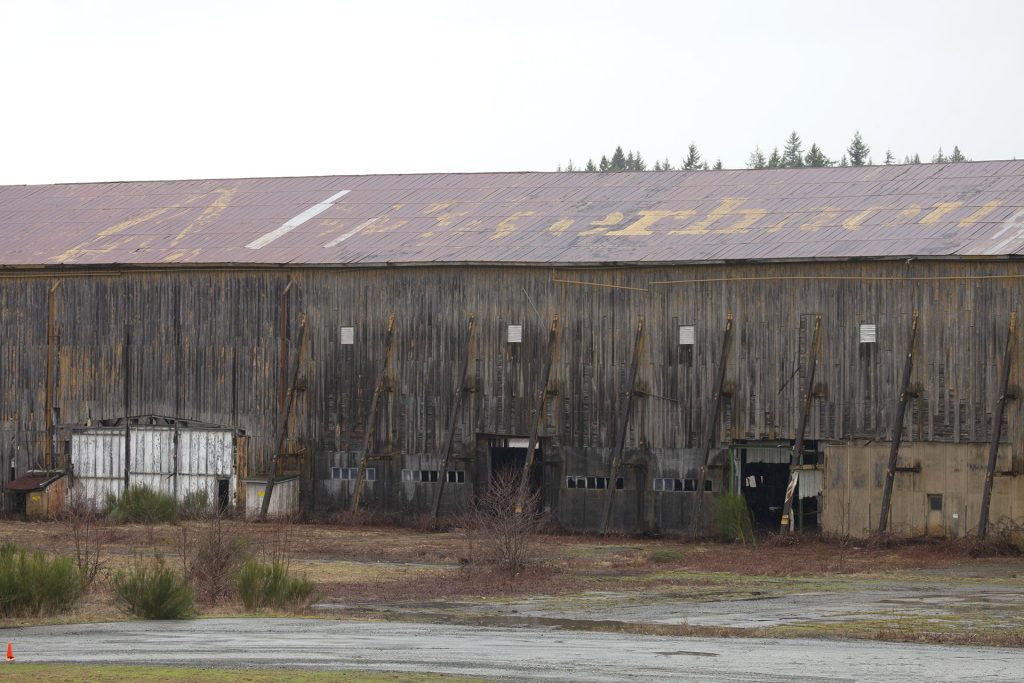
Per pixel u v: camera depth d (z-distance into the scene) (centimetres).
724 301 12062
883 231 11950
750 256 11938
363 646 5762
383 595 8325
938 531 11131
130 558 9794
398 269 13262
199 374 13975
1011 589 8631
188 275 14050
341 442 13450
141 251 14450
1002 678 4959
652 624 6975
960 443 11112
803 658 5481
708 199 13538
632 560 10269
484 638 6191
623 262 12362
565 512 12594
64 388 14425
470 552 10138
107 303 14312
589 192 14288
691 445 12119
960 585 8862
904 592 8475
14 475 14488
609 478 12419
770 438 11794
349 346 13462
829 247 11812
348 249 13725
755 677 4925
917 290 11350
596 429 12494
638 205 13712
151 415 14112
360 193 15312
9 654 5119
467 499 12950
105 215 15688
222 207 15488
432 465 13075
